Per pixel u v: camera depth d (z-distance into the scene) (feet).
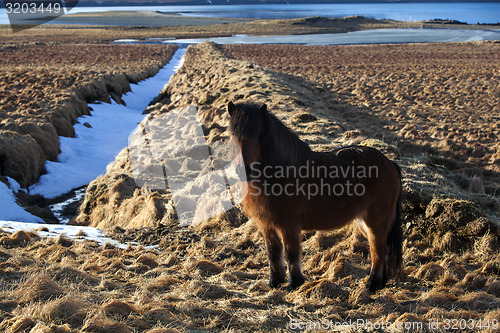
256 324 12.50
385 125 57.57
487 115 64.44
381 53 183.83
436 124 58.23
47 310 11.55
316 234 21.86
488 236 19.65
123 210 31.63
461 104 74.33
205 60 136.05
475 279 16.08
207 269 17.90
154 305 12.89
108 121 71.97
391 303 14.29
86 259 18.44
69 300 12.03
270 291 14.83
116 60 150.00
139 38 293.64
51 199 43.09
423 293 15.06
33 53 167.94
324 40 285.64
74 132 61.87
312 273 18.17
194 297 14.38
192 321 12.36
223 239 23.12
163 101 86.43
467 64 139.33
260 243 21.98
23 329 10.67
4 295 12.88
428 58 163.53
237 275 17.61
